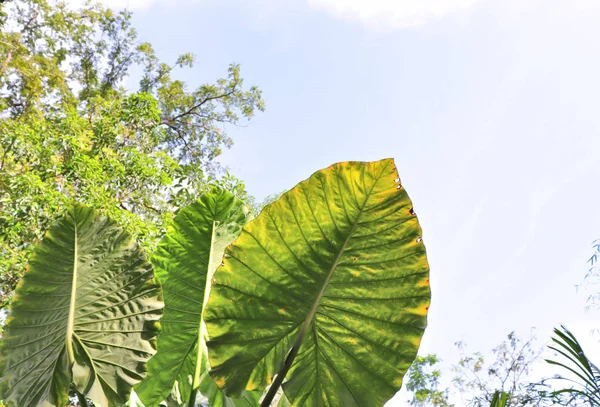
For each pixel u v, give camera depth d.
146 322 1.59
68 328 1.55
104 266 1.60
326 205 1.33
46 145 9.12
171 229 2.20
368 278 1.37
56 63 15.90
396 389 1.41
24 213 7.66
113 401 1.50
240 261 1.36
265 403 1.37
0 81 13.97
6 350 1.49
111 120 10.53
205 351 2.06
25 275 1.53
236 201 2.31
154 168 9.91
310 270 1.37
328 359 1.44
